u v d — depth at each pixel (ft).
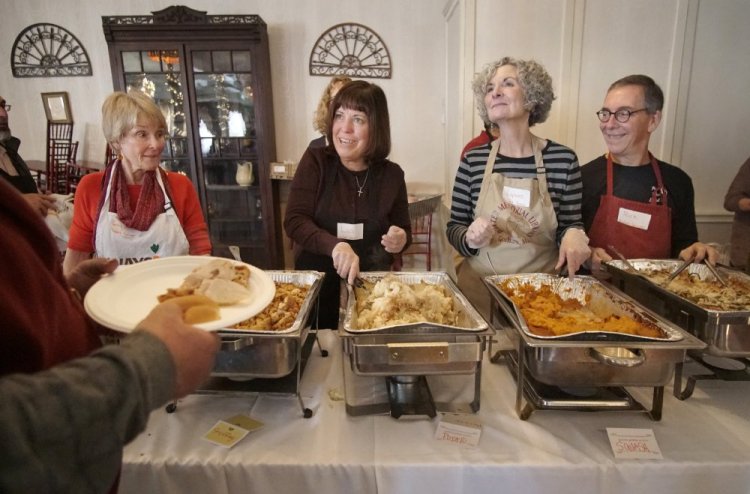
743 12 7.80
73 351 1.75
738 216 7.75
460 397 3.47
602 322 3.52
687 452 2.86
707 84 8.14
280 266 12.75
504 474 2.77
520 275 4.35
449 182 10.96
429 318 3.58
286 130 12.39
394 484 2.78
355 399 3.41
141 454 2.84
